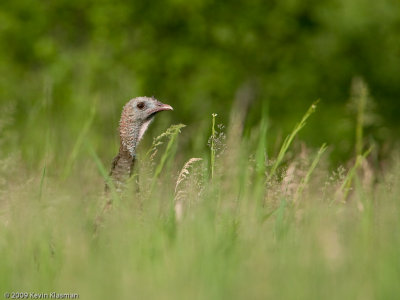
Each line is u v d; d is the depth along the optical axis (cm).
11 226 915
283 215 969
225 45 3134
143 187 1040
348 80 3189
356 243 864
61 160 1383
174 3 3062
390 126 3109
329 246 858
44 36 3078
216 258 766
